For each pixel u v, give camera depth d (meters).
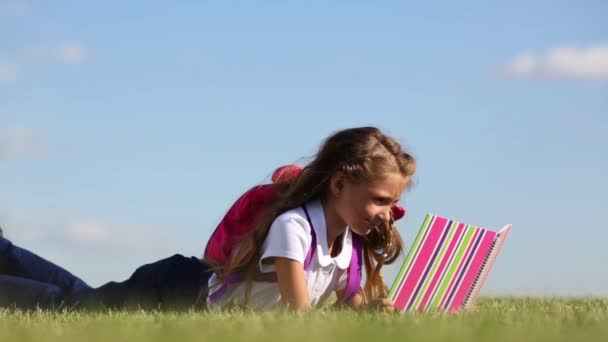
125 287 10.91
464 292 9.71
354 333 6.36
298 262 9.00
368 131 9.27
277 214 9.26
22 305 11.20
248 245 9.20
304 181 9.31
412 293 9.45
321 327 6.75
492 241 9.82
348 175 9.09
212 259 9.76
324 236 9.31
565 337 6.25
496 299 12.59
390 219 9.93
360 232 9.29
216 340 6.10
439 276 9.58
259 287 9.43
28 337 6.59
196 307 10.30
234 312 9.01
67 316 9.13
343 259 9.66
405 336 6.25
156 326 7.23
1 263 11.66
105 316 8.85
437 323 7.14
